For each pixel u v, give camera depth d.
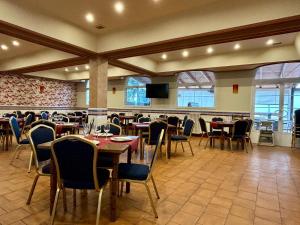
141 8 4.43
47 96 11.17
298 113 6.71
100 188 1.96
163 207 2.46
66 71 11.41
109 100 11.55
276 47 6.39
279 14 3.59
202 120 6.48
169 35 4.76
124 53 5.90
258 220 2.22
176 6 4.35
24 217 2.14
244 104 7.99
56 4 4.28
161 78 9.88
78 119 7.55
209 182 3.32
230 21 4.04
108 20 5.03
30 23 4.30
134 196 2.73
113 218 2.12
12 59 8.45
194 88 9.27
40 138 2.62
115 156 2.12
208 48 6.76
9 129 5.15
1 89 9.23
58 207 2.38
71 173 1.92
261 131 7.36
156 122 4.44
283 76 7.37
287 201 2.71
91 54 6.02
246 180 3.47
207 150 5.89
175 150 5.54
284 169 4.18
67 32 5.07
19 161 4.14
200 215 2.30
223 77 8.42
